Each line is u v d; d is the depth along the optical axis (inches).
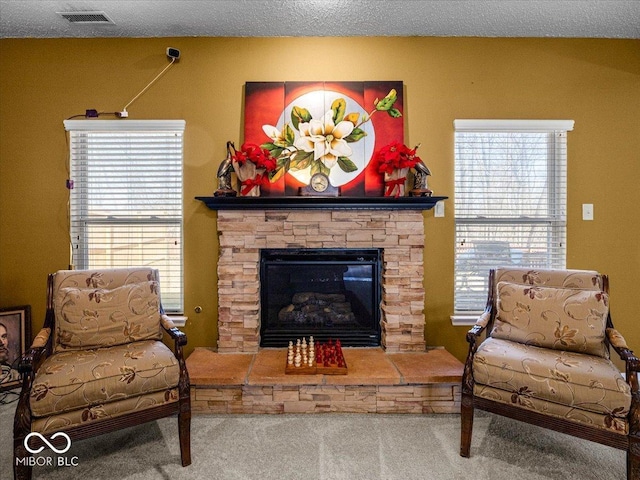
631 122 111.0
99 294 80.7
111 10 96.8
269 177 108.0
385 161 103.3
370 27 105.6
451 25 104.7
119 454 73.4
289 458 72.2
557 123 109.5
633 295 110.7
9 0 92.0
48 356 74.9
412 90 110.4
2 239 110.5
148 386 67.7
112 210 111.4
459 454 73.6
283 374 89.4
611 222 111.1
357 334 109.1
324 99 108.8
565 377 63.9
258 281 106.7
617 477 67.1
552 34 109.2
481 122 109.2
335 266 109.8
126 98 110.0
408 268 105.5
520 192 111.6
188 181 109.8
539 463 70.8
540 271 87.4
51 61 109.8
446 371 91.2
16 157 110.3
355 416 87.4
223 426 83.2
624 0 93.3
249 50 109.9
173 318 109.3
